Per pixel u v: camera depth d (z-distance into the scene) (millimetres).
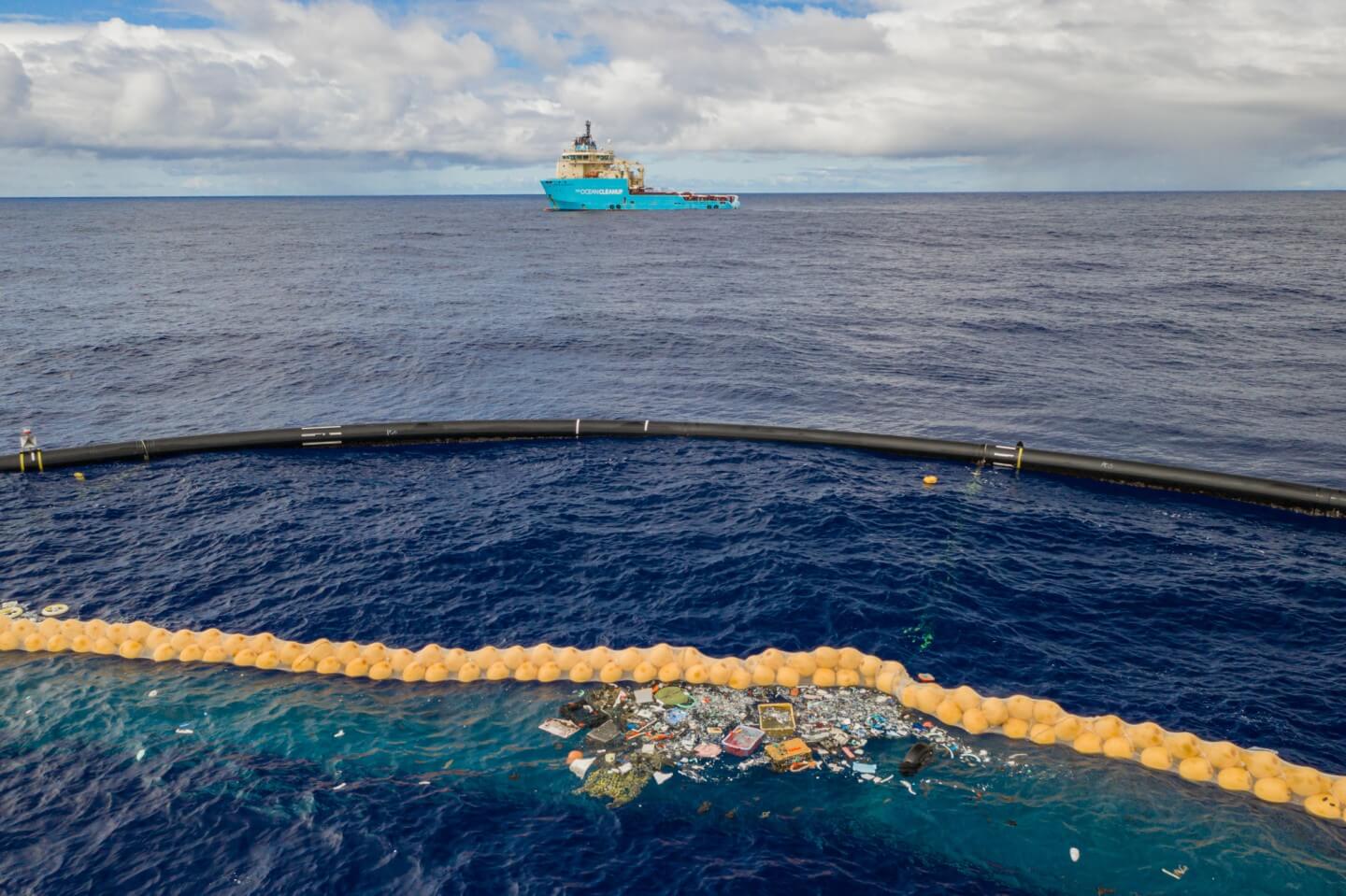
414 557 22812
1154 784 14406
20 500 26922
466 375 43719
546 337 52531
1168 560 22984
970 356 47875
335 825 13367
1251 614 20109
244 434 32188
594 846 12953
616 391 40719
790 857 12773
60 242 128625
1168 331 54156
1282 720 16172
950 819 13523
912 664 18047
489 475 29453
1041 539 24250
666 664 17422
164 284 76438
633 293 71250
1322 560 23016
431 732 15734
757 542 23734
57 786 14234
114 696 16797
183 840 13031
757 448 32156
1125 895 12156
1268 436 33938
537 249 114188
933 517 25703
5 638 18547
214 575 21938
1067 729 15391
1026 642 18922
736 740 15281
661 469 29922
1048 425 35562
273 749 15234
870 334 53719
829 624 19562
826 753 15070
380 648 17844
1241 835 13289
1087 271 85438
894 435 32312
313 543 23719
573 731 15703
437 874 12406
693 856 12781
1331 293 68188
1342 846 13102
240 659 17891
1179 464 31125
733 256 103875
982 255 103625
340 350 48781
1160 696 16969
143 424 35406
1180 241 122750
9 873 12344
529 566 22297
